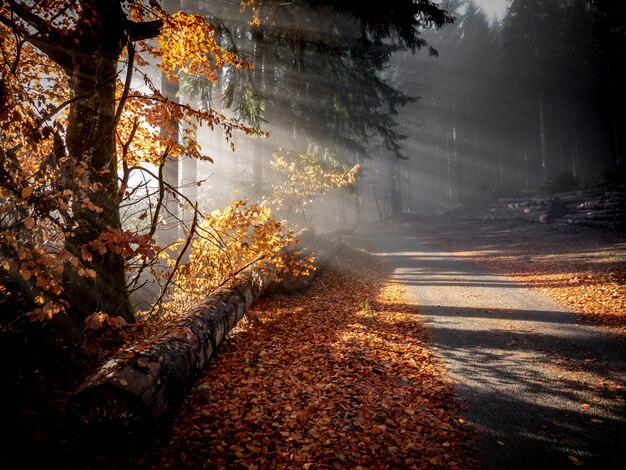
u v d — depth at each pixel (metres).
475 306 8.01
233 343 5.79
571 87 34.50
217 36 8.31
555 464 3.08
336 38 12.55
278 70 15.41
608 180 25.47
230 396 4.16
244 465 3.07
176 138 8.64
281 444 3.37
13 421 3.12
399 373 4.88
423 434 3.54
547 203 24.94
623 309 6.86
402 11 10.41
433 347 5.77
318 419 3.77
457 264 13.70
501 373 4.79
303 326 6.86
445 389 4.40
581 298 7.90
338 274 11.91
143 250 3.56
